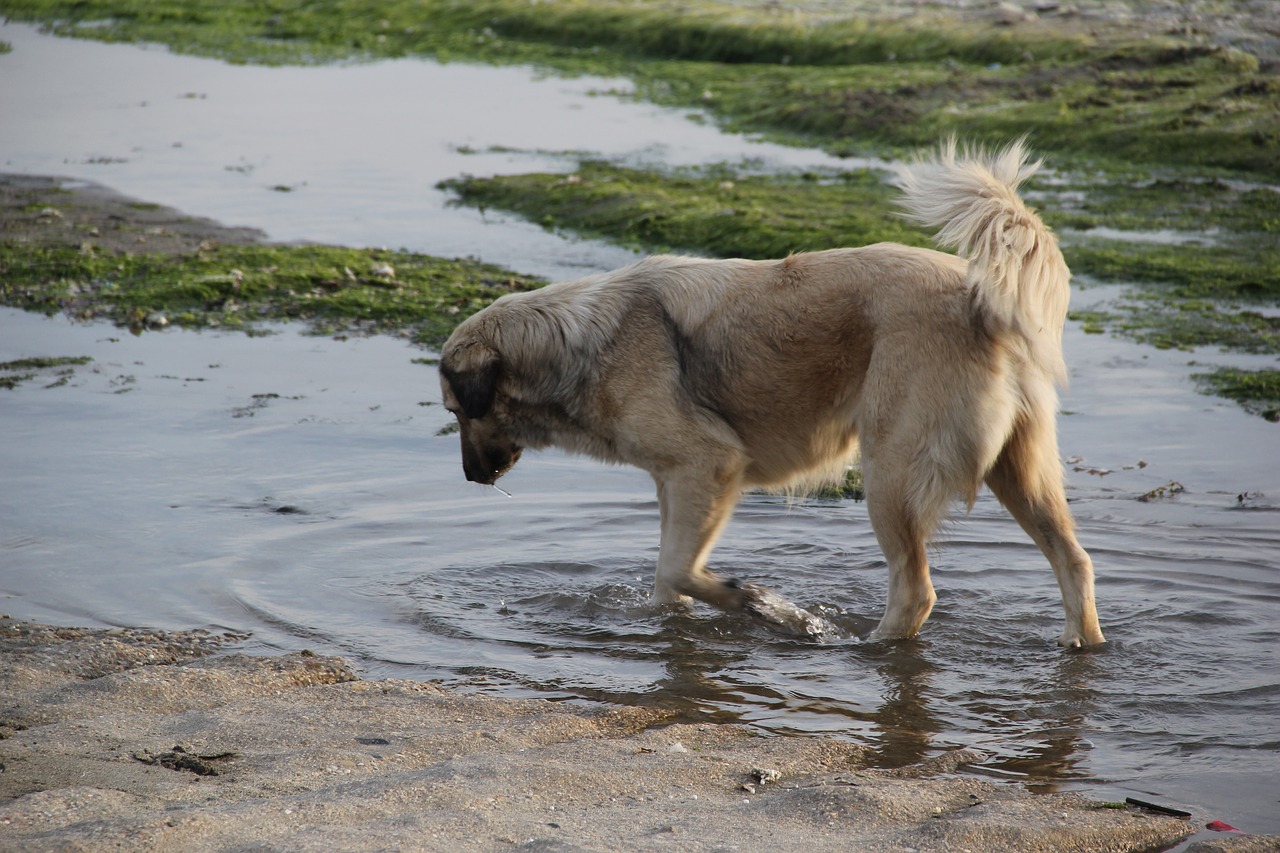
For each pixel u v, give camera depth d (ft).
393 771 18.22
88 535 29.40
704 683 22.98
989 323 23.35
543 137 86.02
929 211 23.80
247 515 31.04
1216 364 42.27
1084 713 21.44
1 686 21.24
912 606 24.67
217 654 23.48
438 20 139.64
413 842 15.34
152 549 28.68
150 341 46.44
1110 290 51.03
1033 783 18.70
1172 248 55.36
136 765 17.99
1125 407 38.65
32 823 15.74
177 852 14.87
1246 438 35.86
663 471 26.20
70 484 32.71
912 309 23.65
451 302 50.42
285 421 38.17
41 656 22.54
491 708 21.01
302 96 104.99
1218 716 21.20
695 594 26.13
